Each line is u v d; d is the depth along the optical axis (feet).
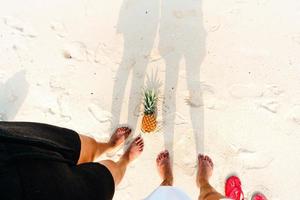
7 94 8.69
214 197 6.63
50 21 9.15
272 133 8.05
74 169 4.97
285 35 8.60
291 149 7.95
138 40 8.81
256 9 8.81
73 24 9.09
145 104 8.14
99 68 8.74
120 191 8.07
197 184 7.67
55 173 4.33
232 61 8.52
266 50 8.54
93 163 5.55
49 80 8.75
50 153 4.58
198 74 8.48
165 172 7.75
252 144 8.03
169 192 6.01
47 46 8.97
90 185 4.96
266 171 7.89
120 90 8.56
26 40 9.03
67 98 8.61
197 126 8.18
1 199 3.56
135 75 8.60
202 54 8.60
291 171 7.86
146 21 8.91
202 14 8.86
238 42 8.62
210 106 8.26
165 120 8.25
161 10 8.94
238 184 7.71
